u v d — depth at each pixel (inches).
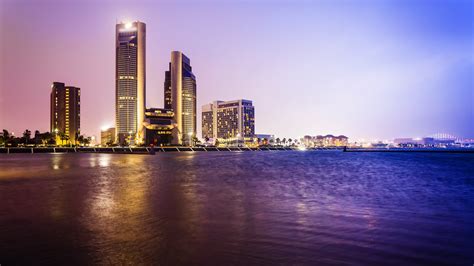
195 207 741.3
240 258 402.3
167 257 403.9
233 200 848.3
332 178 1515.7
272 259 399.5
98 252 421.4
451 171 1995.6
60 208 728.3
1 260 394.0
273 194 968.9
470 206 757.9
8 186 1186.6
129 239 478.3
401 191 1037.8
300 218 622.5
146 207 741.3
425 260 398.6
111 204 782.5
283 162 3287.4
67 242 463.5
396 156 5211.6
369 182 1333.7
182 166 2559.1
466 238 488.1
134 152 7421.3
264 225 567.5
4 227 550.3
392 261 394.6
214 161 3511.3
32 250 429.1
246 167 2434.8
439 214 664.4
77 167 2359.7
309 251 428.8
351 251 430.3
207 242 464.1
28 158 4087.1
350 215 653.9
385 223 583.5
